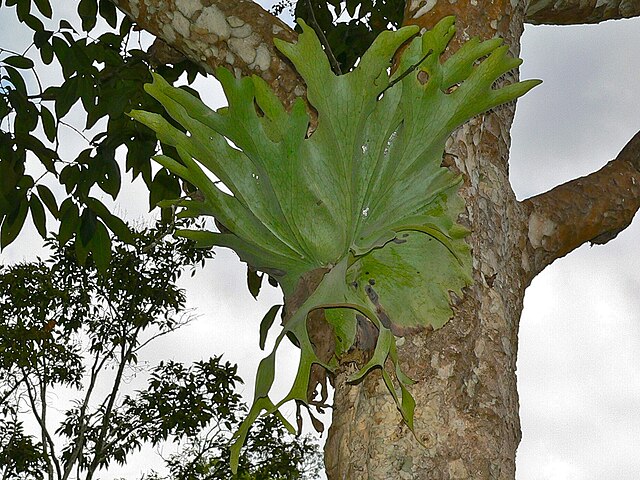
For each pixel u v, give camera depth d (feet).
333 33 19.38
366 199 8.69
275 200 8.58
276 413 8.18
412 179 8.78
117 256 53.88
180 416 53.88
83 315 55.26
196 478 54.80
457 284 8.73
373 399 8.54
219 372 55.42
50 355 54.60
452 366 8.55
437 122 8.62
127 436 55.47
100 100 15.85
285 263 8.91
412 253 8.72
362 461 8.43
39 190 15.47
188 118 8.54
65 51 14.94
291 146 8.38
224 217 8.82
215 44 10.73
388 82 8.41
